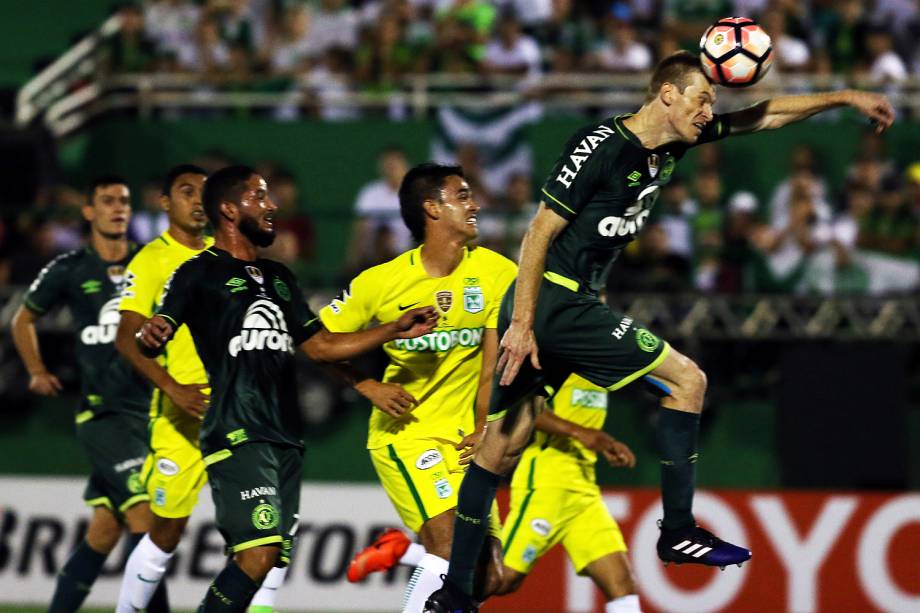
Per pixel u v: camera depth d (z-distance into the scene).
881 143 41.16
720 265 39.34
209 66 46.12
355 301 22.55
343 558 33.47
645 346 20.38
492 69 44.72
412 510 22.28
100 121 45.97
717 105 42.47
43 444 39.81
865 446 36.53
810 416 36.81
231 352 21.33
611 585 25.48
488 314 22.39
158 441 24.98
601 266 20.66
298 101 43.28
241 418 21.22
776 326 39.00
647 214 20.58
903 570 32.81
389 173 41.47
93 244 28.06
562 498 25.55
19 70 50.38
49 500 34.22
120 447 26.94
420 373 22.42
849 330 38.88
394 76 44.47
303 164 42.12
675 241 39.50
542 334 20.47
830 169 41.03
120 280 27.75
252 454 21.11
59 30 52.09
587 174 19.86
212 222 22.03
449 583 21.16
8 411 39.78
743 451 39.16
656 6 47.53
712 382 39.19
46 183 44.41
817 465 36.66
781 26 45.59
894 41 46.25
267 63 45.72
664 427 20.83
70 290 27.78
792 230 39.72
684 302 38.44
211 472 21.36
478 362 22.62
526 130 41.94
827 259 39.53
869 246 39.75
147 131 42.56
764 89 42.56
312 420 38.91
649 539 32.97
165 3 47.81
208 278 21.45
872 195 40.22
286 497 21.64
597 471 38.78
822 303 38.81
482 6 47.19
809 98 20.97
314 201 41.91
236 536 20.92
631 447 38.75
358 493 33.72
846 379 36.81
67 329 39.38
